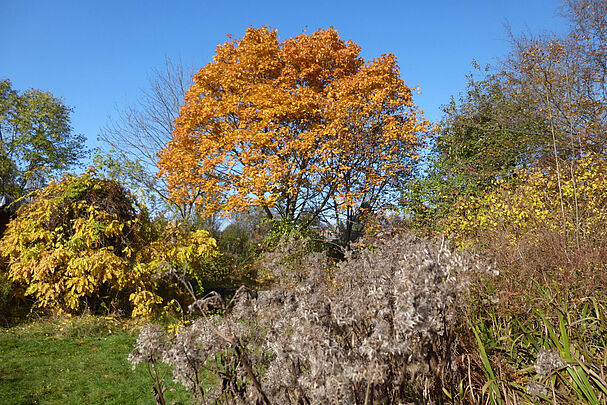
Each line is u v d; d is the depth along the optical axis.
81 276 7.35
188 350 2.06
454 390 2.14
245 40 12.95
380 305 1.99
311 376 1.77
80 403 4.43
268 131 11.91
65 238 7.91
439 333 1.88
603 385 2.09
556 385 2.32
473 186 10.51
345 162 11.46
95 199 8.04
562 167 7.67
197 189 13.03
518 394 2.32
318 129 11.41
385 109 11.98
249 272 14.01
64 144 25.34
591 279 3.69
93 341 6.49
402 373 1.77
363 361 1.83
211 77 12.83
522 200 7.39
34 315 7.43
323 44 12.85
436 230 8.91
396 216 10.15
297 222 11.58
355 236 12.39
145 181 17.41
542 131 11.10
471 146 13.37
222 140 12.19
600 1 10.45
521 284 4.09
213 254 8.48
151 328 2.15
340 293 2.68
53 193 8.19
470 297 3.14
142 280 7.61
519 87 11.39
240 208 11.69
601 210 6.29
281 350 1.98
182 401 4.36
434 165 11.17
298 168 11.95
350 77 12.33
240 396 2.05
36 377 5.09
